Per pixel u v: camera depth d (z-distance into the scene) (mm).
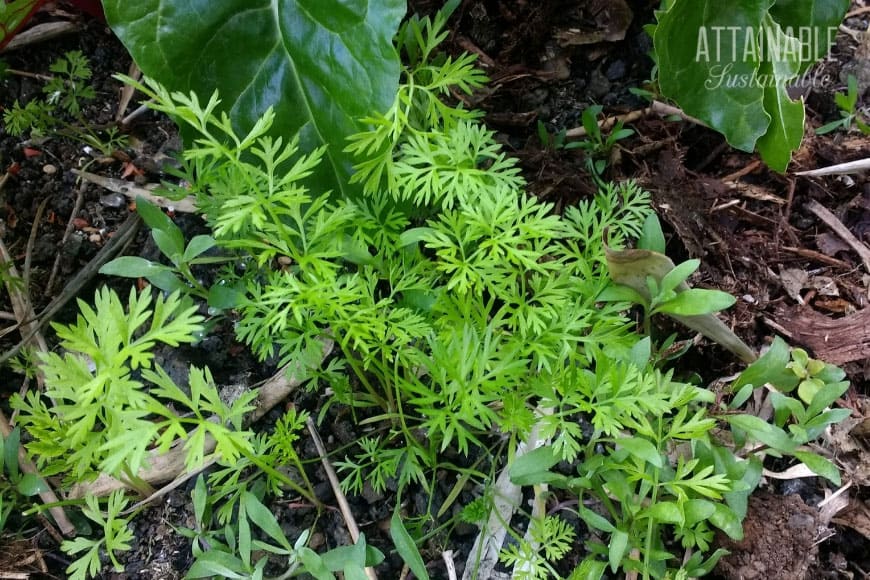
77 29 492
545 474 334
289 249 332
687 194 447
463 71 352
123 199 454
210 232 443
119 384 275
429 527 380
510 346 337
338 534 379
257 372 415
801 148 465
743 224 452
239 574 337
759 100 413
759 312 427
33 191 453
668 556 333
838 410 356
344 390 378
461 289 323
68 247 438
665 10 406
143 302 279
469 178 340
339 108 359
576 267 376
